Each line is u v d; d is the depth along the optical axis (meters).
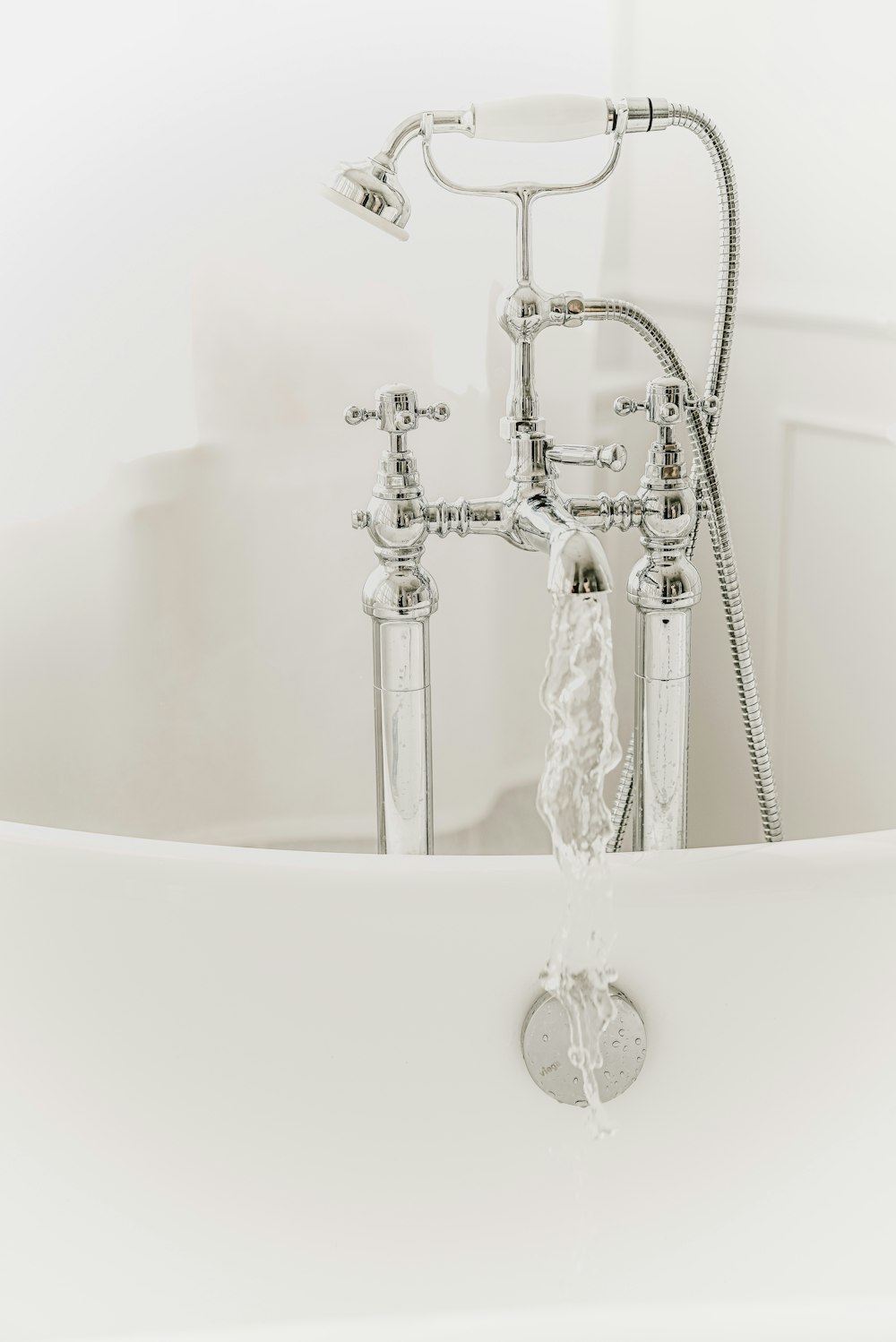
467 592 1.57
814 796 1.49
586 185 0.90
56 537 1.39
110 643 1.43
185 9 1.35
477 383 1.50
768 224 1.44
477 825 1.64
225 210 1.39
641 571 0.95
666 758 0.97
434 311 1.47
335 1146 0.97
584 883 0.92
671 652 0.95
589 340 1.54
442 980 0.93
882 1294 0.98
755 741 1.01
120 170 1.35
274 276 1.41
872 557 1.37
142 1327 0.98
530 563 1.59
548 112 0.85
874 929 0.95
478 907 0.93
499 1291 0.98
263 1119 0.96
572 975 0.92
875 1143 0.97
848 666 1.42
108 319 1.37
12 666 1.41
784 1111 0.97
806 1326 0.97
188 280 1.39
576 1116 0.95
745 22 1.43
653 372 1.60
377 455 1.49
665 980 0.94
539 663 1.63
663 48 1.51
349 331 1.45
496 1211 0.97
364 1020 0.94
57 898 0.95
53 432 1.38
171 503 1.42
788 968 0.95
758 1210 0.98
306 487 1.47
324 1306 0.98
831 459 1.40
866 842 0.97
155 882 0.94
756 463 1.50
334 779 1.57
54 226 1.35
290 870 0.94
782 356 1.44
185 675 1.47
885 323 1.31
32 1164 0.97
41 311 1.35
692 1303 0.98
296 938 0.94
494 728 1.62
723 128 1.48
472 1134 0.96
